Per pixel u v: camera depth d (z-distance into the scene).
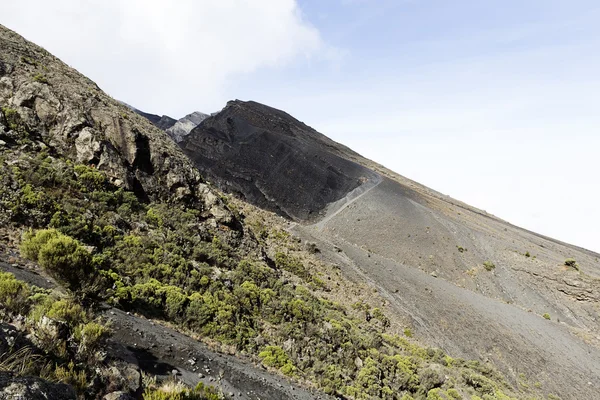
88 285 10.20
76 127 21.59
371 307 32.69
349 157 127.75
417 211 81.50
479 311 42.28
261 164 96.88
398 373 18.83
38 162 17.19
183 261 17.42
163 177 24.95
